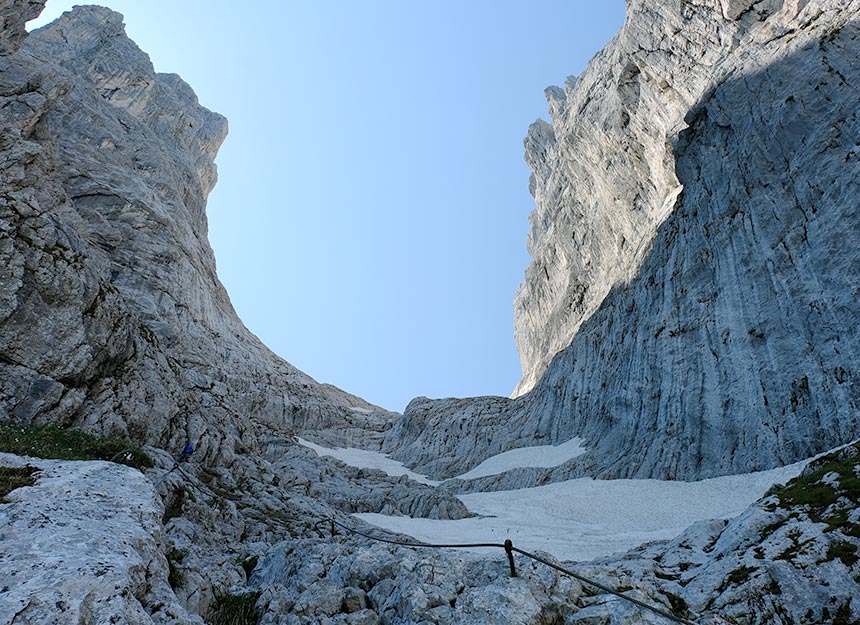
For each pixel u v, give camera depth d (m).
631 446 56.44
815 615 12.54
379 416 111.00
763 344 44.56
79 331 28.95
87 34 129.25
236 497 31.59
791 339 42.06
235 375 86.62
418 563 12.68
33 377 25.72
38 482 13.16
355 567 14.12
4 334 25.80
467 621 10.68
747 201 52.09
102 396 29.12
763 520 17.75
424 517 48.78
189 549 14.20
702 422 47.97
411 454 92.19
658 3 77.75
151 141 113.75
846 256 39.34
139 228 84.94
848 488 18.20
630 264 79.06
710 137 60.94
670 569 17.28
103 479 14.42
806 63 50.22
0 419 22.97
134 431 30.17
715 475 43.72
